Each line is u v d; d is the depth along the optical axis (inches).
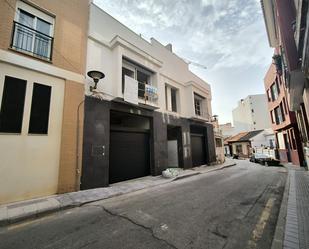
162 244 111.3
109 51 318.3
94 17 304.0
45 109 226.8
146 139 391.9
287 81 274.1
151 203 196.2
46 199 200.5
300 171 416.8
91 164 259.1
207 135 605.9
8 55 201.3
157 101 388.5
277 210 169.3
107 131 289.0
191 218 151.9
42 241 118.1
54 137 229.1
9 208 171.8
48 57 240.7
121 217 157.0
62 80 247.6
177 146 490.0
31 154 208.1
